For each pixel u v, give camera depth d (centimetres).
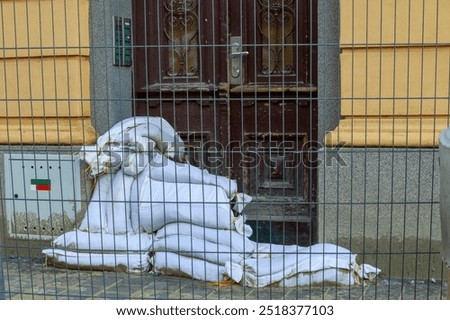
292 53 581
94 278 520
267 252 503
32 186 566
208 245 511
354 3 507
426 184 509
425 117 512
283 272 488
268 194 582
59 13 561
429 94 507
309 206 560
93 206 544
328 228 523
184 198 525
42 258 561
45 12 562
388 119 516
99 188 547
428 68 506
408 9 500
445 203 335
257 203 514
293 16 578
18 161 569
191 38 599
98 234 534
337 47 528
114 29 582
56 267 536
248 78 591
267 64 587
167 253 520
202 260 511
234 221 521
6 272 527
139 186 535
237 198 539
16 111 575
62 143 563
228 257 507
